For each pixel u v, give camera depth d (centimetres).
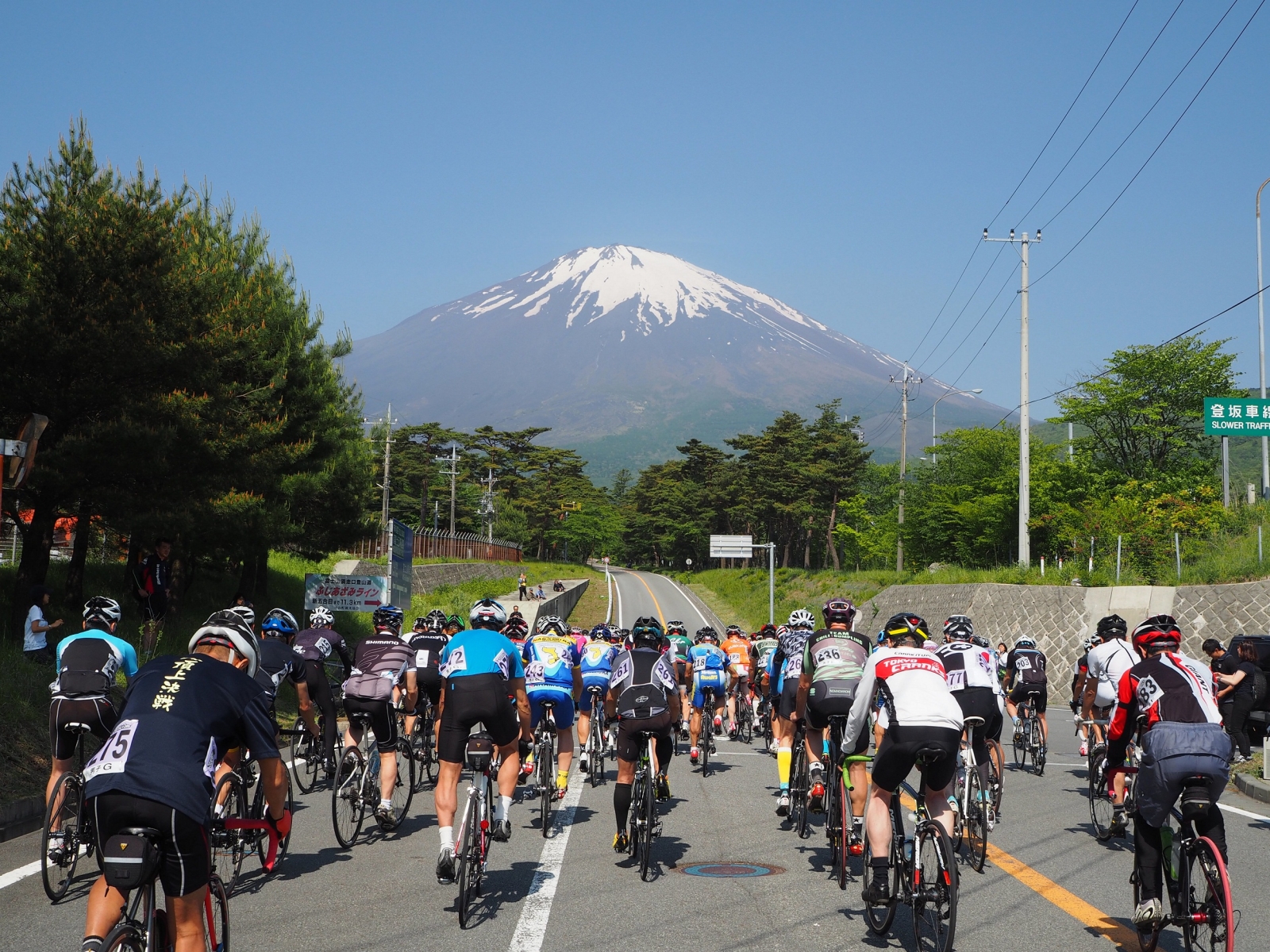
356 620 2997
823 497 9275
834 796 802
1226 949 507
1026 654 1433
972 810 808
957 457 5447
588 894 702
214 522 1825
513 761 734
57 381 1568
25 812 922
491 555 8962
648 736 788
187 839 396
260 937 592
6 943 571
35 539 1599
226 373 1955
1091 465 4594
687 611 8025
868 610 5219
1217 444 4459
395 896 693
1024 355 3616
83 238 1518
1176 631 594
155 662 433
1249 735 1462
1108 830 893
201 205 2267
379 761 930
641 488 15500
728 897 696
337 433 2552
